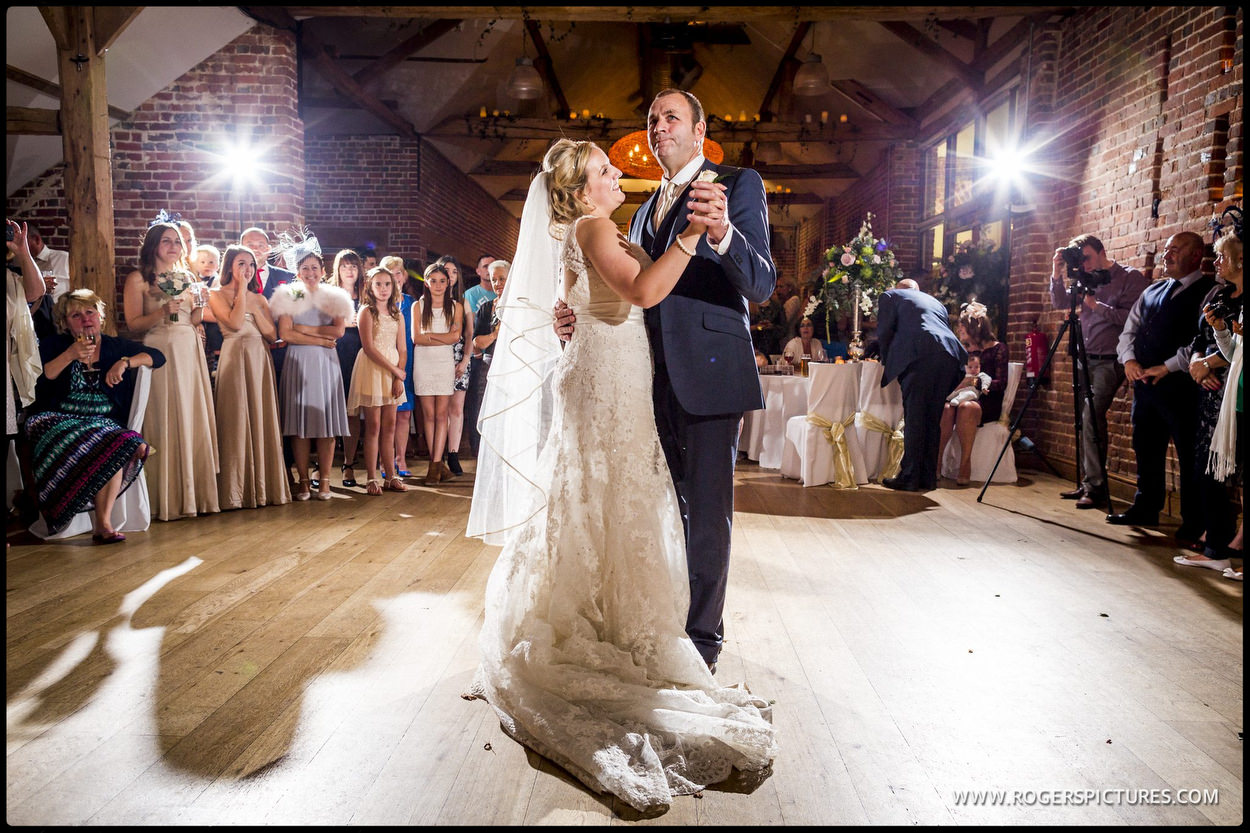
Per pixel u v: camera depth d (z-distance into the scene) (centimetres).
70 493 388
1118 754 201
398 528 440
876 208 1171
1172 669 255
